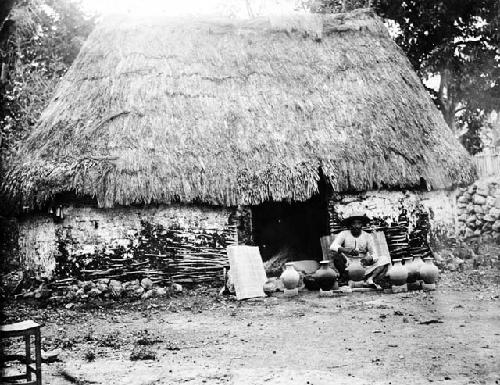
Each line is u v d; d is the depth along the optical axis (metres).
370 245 11.64
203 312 9.79
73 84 13.62
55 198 11.87
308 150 12.84
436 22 18.05
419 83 15.21
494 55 18.33
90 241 12.02
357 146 13.09
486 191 15.56
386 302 9.69
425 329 7.33
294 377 5.50
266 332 7.80
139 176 11.84
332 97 14.06
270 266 13.88
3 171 12.43
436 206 14.26
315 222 14.64
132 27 14.64
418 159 13.43
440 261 13.25
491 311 8.20
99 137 12.27
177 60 14.16
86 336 7.97
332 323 8.16
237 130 13.00
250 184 12.27
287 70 14.51
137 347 7.21
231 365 6.11
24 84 16.48
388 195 13.34
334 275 10.95
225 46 14.83
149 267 12.20
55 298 11.48
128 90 13.24
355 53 15.21
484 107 18.89
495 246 14.95
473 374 5.35
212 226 12.52
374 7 18.94
